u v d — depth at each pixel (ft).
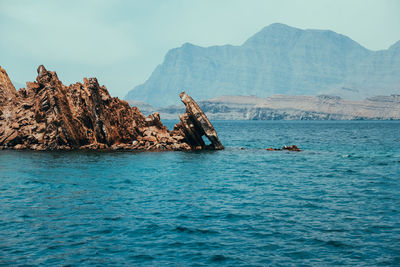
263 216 92.22
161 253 68.95
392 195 114.62
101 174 151.64
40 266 62.85
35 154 212.02
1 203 101.96
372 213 94.12
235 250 70.54
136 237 76.95
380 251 69.56
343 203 105.09
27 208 97.09
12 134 237.66
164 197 112.47
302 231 80.84
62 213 92.94
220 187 129.49
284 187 130.00
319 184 135.44
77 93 245.45
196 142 262.47
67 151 226.38
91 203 103.30
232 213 94.79
